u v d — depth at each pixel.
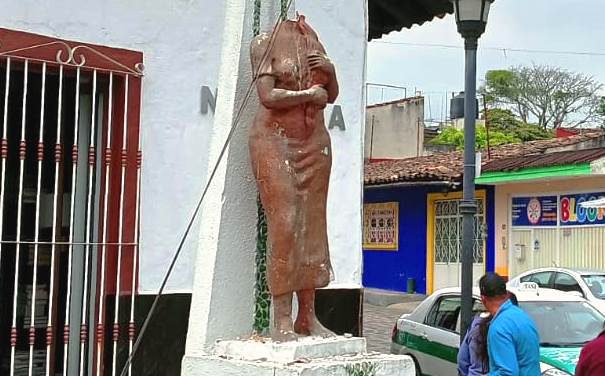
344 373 3.80
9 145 5.34
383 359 4.02
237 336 4.17
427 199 21.67
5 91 5.15
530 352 5.61
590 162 15.91
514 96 41.19
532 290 9.34
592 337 8.37
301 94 4.04
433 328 9.58
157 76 5.65
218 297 4.10
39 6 5.23
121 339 5.38
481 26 7.31
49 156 5.47
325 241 4.22
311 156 4.12
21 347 5.41
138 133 5.54
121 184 5.44
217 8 5.93
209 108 5.86
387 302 20.73
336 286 6.17
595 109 40.12
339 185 6.29
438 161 22.16
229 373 3.84
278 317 4.06
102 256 5.39
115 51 5.47
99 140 5.56
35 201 5.43
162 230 5.60
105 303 5.39
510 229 18.98
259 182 4.07
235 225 4.19
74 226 5.47
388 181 20.62
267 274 4.07
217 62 5.92
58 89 5.35
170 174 5.66
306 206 4.10
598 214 16.61
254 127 4.09
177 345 5.55
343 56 6.41
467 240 7.25
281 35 4.13
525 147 21.39
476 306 8.87
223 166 4.18
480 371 6.47
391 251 23.06
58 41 5.23
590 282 13.41
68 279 5.24
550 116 40.75
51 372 5.24
